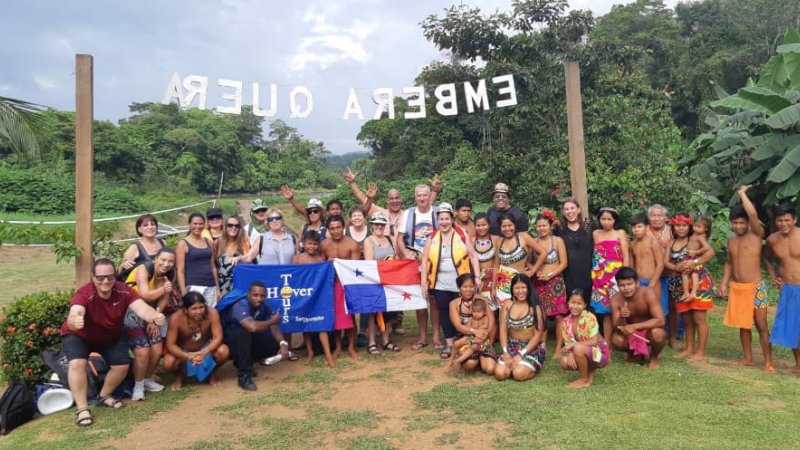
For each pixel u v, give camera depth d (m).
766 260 5.70
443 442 3.90
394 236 6.75
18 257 16.38
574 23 14.57
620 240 5.88
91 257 5.87
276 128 61.72
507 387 4.98
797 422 4.02
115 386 4.98
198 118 53.97
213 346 5.25
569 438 3.85
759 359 5.76
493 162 12.30
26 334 5.34
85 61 5.78
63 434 4.38
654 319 5.30
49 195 28.08
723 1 36.00
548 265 5.96
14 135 7.68
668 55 30.77
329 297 6.05
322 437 4.10
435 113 21.50
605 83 14.62
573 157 7.14
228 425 4.41
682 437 3.80
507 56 14.62
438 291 6.04
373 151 32.84
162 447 4.05
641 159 10.64
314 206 6.55
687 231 5.87
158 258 5.11
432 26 14.94
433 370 5.60
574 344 4.93
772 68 10.51
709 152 11.21
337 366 5.89
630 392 4.73
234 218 6.08
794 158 8.64
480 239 6.17
